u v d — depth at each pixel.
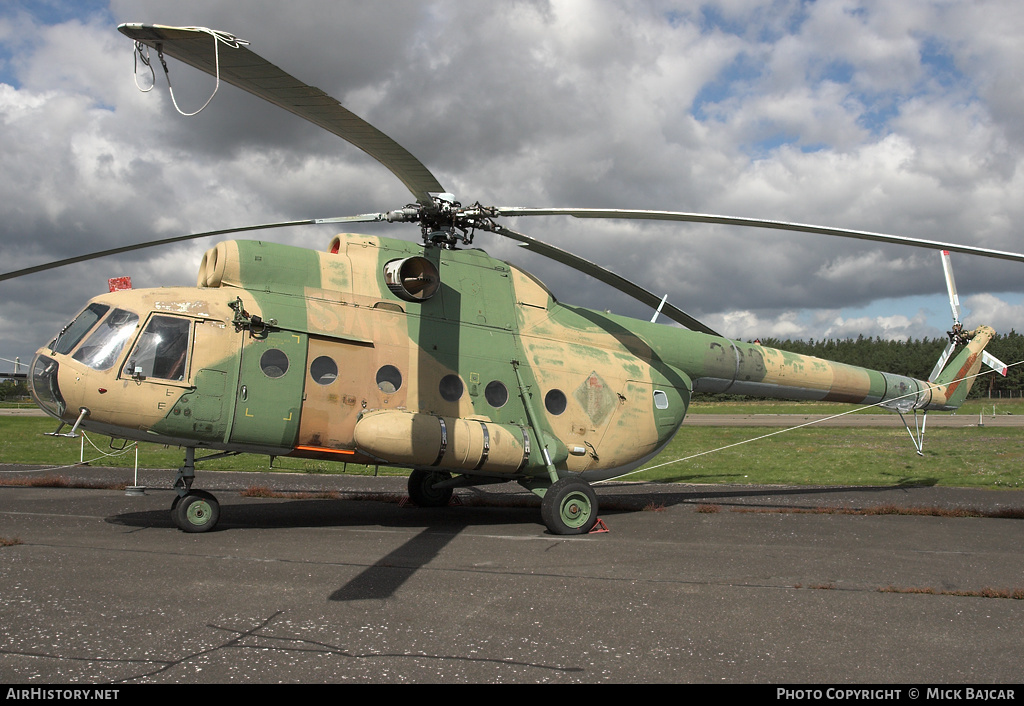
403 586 6.70
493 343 11.16
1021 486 16.84
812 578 7.40
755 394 14.21
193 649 4.89
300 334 9.69
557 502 9.98
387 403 10.09
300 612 5.77
